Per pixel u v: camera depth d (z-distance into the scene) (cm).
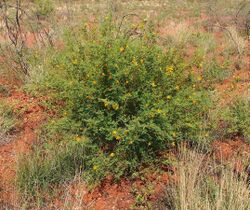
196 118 447
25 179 376
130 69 400
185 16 1538
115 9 1011
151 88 412
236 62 779
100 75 404
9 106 538
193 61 471
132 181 400
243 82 669
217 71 551
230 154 447
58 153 407
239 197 328
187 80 454
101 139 416
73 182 388
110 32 459
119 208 369
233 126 479
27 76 622
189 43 912
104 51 408
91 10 1491
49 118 483
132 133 385
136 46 422
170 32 934
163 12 1572
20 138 477
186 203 325
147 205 369
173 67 437
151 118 395
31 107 548
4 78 639
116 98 404
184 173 355
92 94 409
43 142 456
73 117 430
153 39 447
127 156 405
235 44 877
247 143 473
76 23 834
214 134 475
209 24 1216
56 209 356
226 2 1689
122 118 402
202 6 1756
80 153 407
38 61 647
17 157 400
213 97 500
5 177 398
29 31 925
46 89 529
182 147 413
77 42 462
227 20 1235
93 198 378
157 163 414
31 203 362
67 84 415
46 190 376
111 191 388
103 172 394
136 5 1831
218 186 350
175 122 423
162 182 396
